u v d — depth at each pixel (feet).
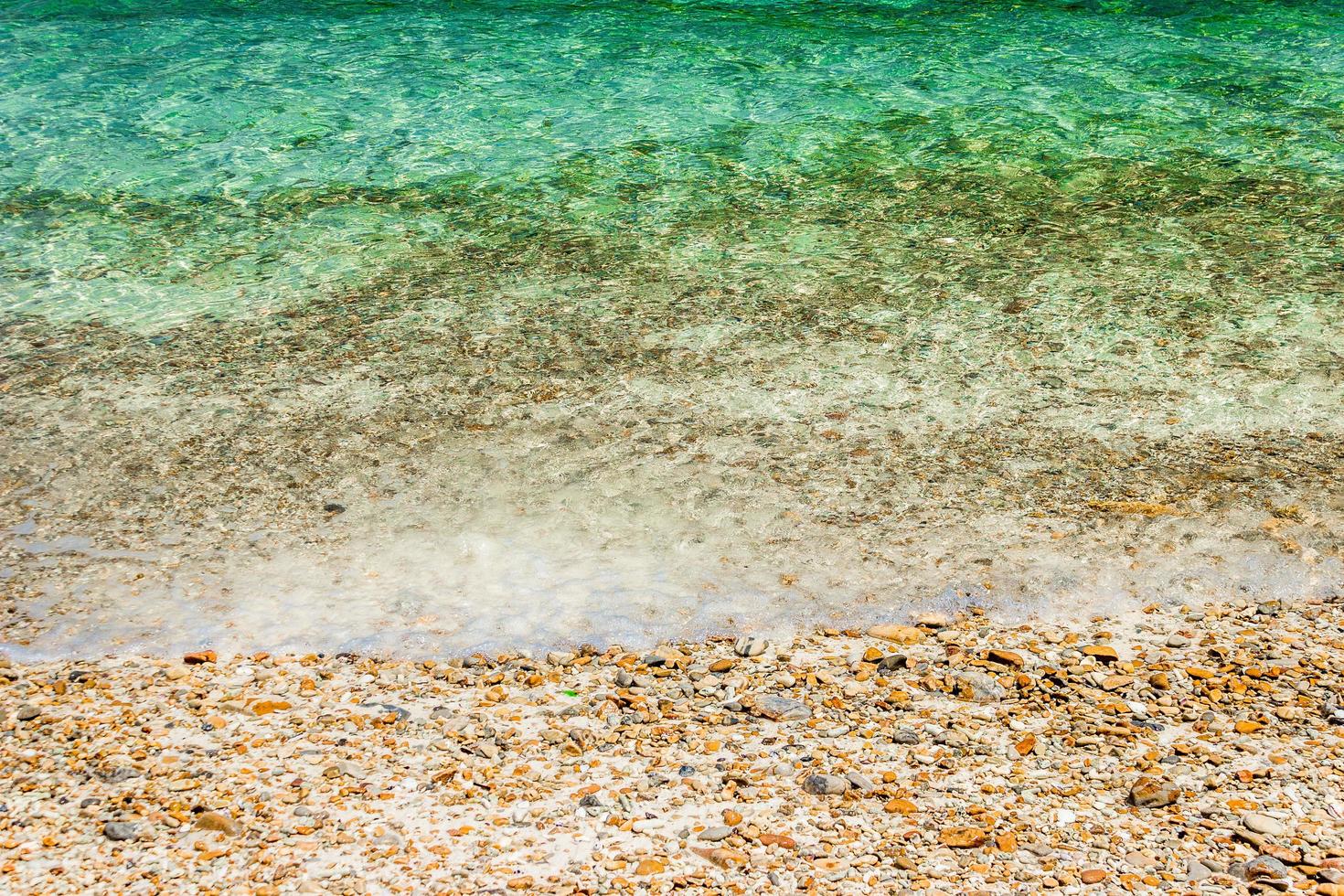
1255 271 32.71
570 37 55.16
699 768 16.47
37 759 16.62
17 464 25.32
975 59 50.98
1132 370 28.12
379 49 53.72
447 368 29.12
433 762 16.76
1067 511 23.30
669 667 19.38
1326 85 46.75
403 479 24.86
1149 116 44.39
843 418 26.68
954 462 25.00
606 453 25.63
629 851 14.57
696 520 23.45
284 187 40.22
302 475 24.99
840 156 41.91
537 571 22.08
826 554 22.38
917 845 14.46
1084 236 35.37
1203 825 14.51
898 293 32.30
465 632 20.43
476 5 59.88
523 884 13.96
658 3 59.93
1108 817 14.84
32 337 30.71
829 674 19.02
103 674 19.12
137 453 25.80
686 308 31.86
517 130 44.88
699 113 46.11
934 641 19.85
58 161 42.19
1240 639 19.44
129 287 33.53
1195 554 21.89
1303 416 25.95
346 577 21.93
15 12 59.11
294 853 14.56
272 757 16.83
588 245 35.86
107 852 14.53
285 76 50.49
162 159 42.42
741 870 14.11
